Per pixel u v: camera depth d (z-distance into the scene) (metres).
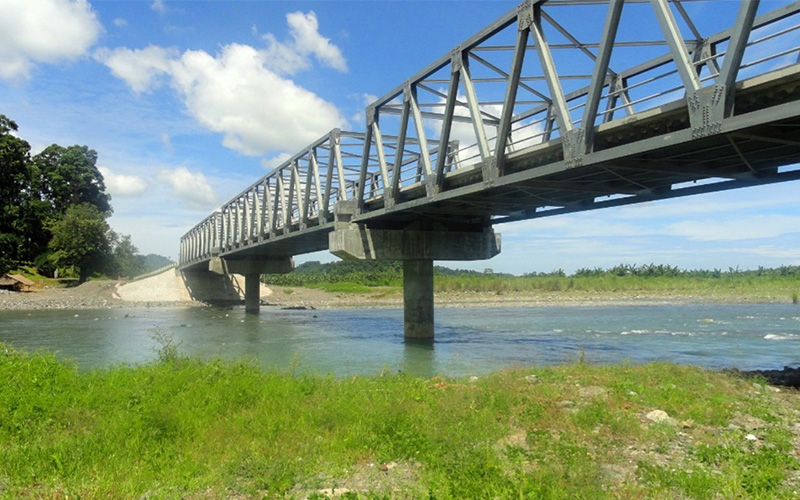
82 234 86.31
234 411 10.76
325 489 7.28
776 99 11.81
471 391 12.62
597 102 14.46
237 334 36.28
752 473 7.59
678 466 8.08
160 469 7.89
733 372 16.53
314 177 33.94
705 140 13.02
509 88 17.45
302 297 87.50
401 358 24.30
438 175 21.89
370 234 29.47
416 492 7.01
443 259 31.20
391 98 24.94
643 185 19.19
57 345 29.75
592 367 17.12
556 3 15.53
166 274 87.31
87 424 10.07
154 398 11.02
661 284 103.56
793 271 108.19
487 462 7.86
